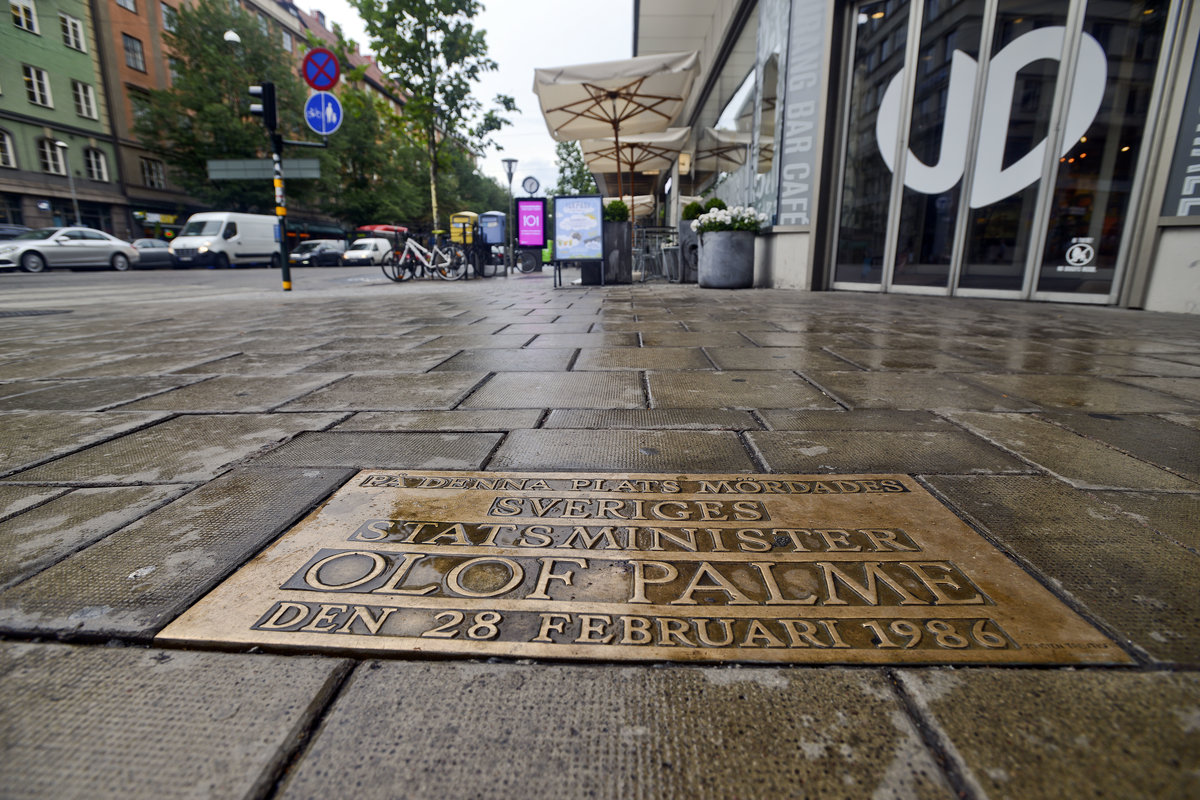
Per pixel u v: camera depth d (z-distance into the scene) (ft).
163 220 110.52
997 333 15.46
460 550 4.57
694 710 2.98
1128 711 2.94
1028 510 5.18
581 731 2.86
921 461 6.35
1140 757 2.67
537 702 3.04
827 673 3.22
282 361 12.35
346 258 98.32
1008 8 23.22
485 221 72.43
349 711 2.99
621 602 3.89
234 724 2.92
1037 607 3.80
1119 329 16.21
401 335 15.84
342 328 17.52
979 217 25.09
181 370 11.50
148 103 104.12
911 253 27.68
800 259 31.48
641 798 2.52
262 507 5.33
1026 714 2.93
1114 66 21.16
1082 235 22.59
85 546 4.65
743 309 21.61
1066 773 2.59
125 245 72.28
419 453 6.70
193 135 100.53
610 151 51.65
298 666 3.32
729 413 8.20
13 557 4.48
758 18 36.55
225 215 78.79
